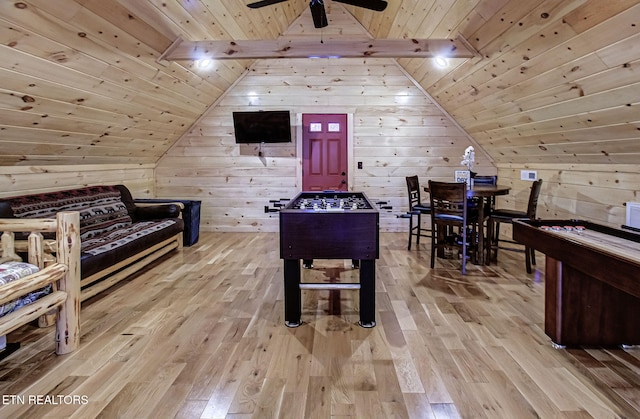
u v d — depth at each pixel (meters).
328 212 2.46
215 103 5.67
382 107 5.63
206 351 2.23
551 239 2.20
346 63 5.58
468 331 2.48
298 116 5.66
